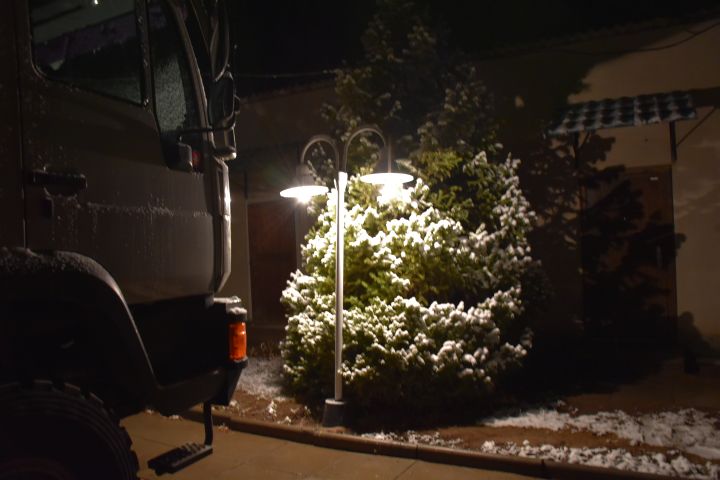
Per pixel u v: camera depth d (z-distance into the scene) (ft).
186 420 20.95
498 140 28.58
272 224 34.55
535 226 28.25
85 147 9.59
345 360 19.80
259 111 35.47
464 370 18.63
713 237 25.21
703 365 23.30
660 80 26.25
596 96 27.35
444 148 22.99
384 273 20.44
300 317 21.53
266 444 18.43
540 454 16.20
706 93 25.44
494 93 29.12
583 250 27.63
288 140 34.53
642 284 26.63
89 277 9.13
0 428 7.71
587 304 27.61
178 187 11.50
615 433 17.53
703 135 25.38
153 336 11.50
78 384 10.42
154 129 11.00
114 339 9.59
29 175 8.71
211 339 12.48
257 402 21.90
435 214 21.21
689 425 17.92
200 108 12.34
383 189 21.58
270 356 28.25
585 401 20.63
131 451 9.50
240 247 35.58
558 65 27.99
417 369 18.49
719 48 25.23
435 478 15.52
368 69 25.35
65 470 8.36
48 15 9.30
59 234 9.09
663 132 25.98
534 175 28.27
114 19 10.44
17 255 8.38
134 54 10.77
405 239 20.36
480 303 20.92
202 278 12.12
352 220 21.57
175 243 11.33
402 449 17.02
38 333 9.66
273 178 34.27
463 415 19.65
